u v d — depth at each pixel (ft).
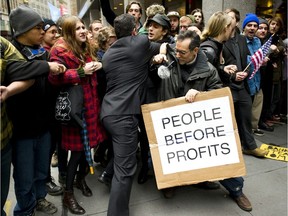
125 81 7.06
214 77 7.39
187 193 8.75
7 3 8.85
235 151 7.10
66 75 6.80
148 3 27.32
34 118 6.54
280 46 13.71
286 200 8.26
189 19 11.76
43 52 6.84
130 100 7.00
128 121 6.99
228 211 7.83
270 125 14.12
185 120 7.14
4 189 5.84
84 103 7.48
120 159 7.04
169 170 7.25
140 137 8.98
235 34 10.44
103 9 11.26
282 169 10.04
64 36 7.23
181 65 7.43
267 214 7.68
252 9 15.25
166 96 7.59
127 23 7.05
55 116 7.22
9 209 8.21
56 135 8.28
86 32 7.43
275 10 17.95
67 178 7.93
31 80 5.58
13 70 5.32
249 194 8.57
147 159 9.21
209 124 7.11
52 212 7.93
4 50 5.38
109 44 9.09
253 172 9.86
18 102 6.22
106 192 8.98
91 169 7.74
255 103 12.76
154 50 7.43
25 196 6.82
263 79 13.19
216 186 8.89
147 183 9.41
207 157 7.18
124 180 7.04
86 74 7.04
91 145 7.75
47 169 7.54
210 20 8.20
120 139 6.99
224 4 14.87
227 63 10.01
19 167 6.59
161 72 6.97
